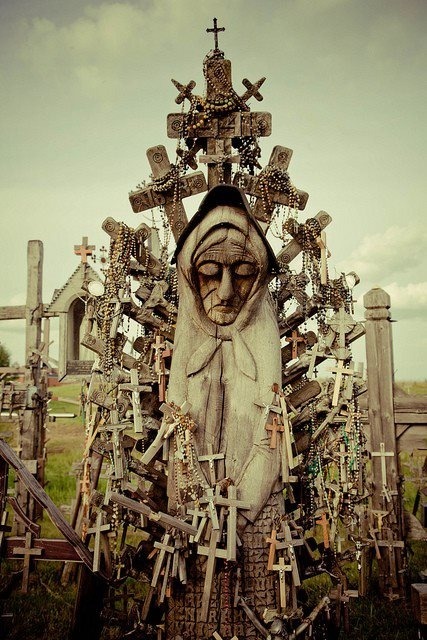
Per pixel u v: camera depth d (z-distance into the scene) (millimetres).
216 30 8156
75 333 14242
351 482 7773
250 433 7246
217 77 7926
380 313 11883
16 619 9438
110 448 7543
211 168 7949
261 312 7582
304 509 7871
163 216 8047
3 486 7590
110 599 7766
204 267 7359
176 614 7059
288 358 8141
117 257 7801
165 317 8062
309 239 7996
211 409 7332
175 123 8000
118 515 7293
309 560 7602
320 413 7891
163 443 7203
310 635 6695
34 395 12852
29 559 7480
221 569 6898
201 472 7113
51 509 7582
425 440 11688
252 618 6633
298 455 7930
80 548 7371
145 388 7586
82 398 8938
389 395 11695
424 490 12055
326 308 7926
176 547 6816
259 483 7035
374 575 11797
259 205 7992
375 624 9625
